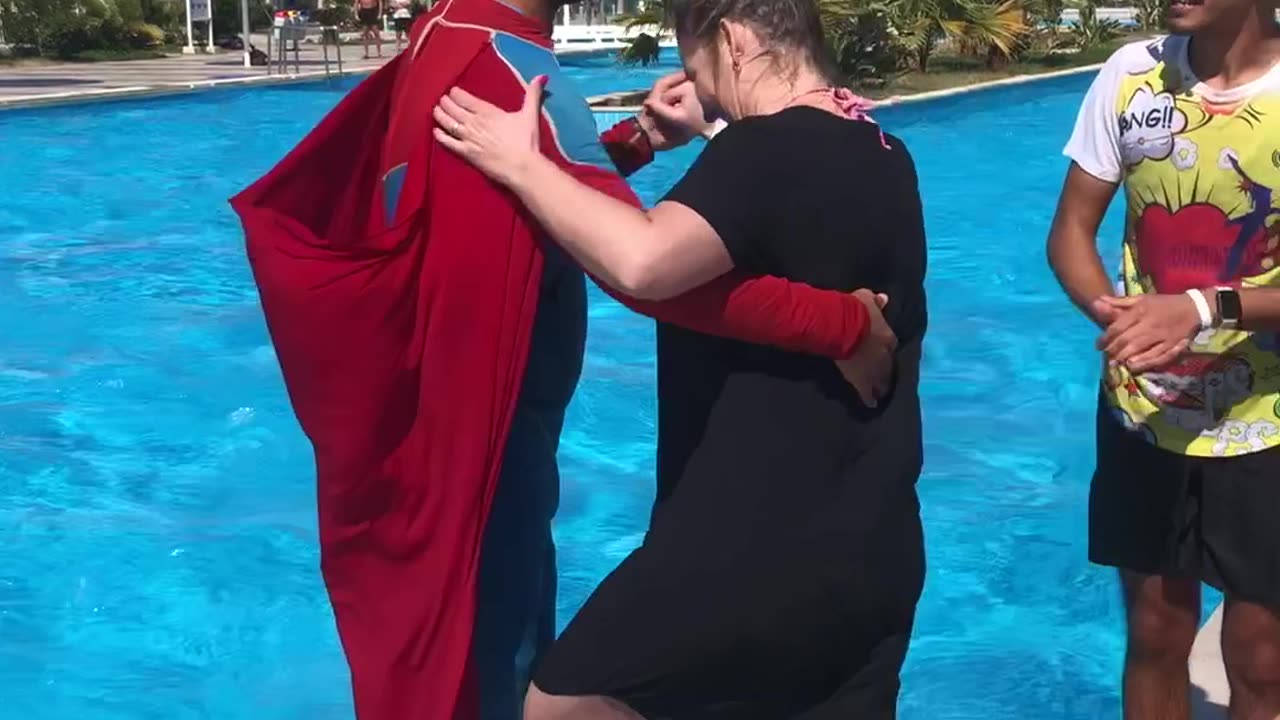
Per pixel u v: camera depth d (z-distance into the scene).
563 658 2.40
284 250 2.45
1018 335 8.71
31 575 5.20
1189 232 2.93
